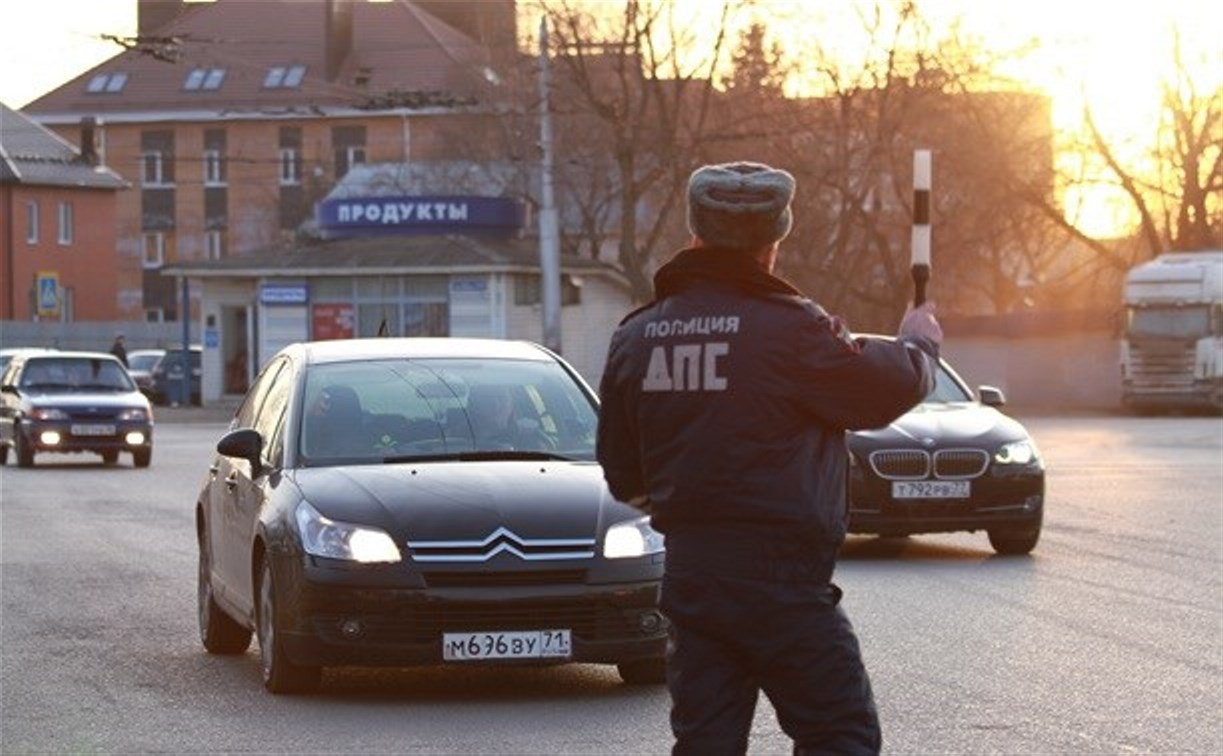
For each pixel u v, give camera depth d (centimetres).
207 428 12350
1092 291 17200
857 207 13350
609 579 2481
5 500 6375
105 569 4188
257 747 2227
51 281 16325
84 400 8412
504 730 2312
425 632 2467
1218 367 13425
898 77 13025
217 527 2942
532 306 14312
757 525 1305
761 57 13138
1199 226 15175
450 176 17412
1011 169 14400
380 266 13912
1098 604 3394
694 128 13975
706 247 1344
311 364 2845
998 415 4438
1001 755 2142
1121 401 14262
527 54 13388
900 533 4209
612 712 2423
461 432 2722
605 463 1381
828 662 1309
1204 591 3569
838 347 1305
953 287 16525
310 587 2477
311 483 2592
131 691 2612
